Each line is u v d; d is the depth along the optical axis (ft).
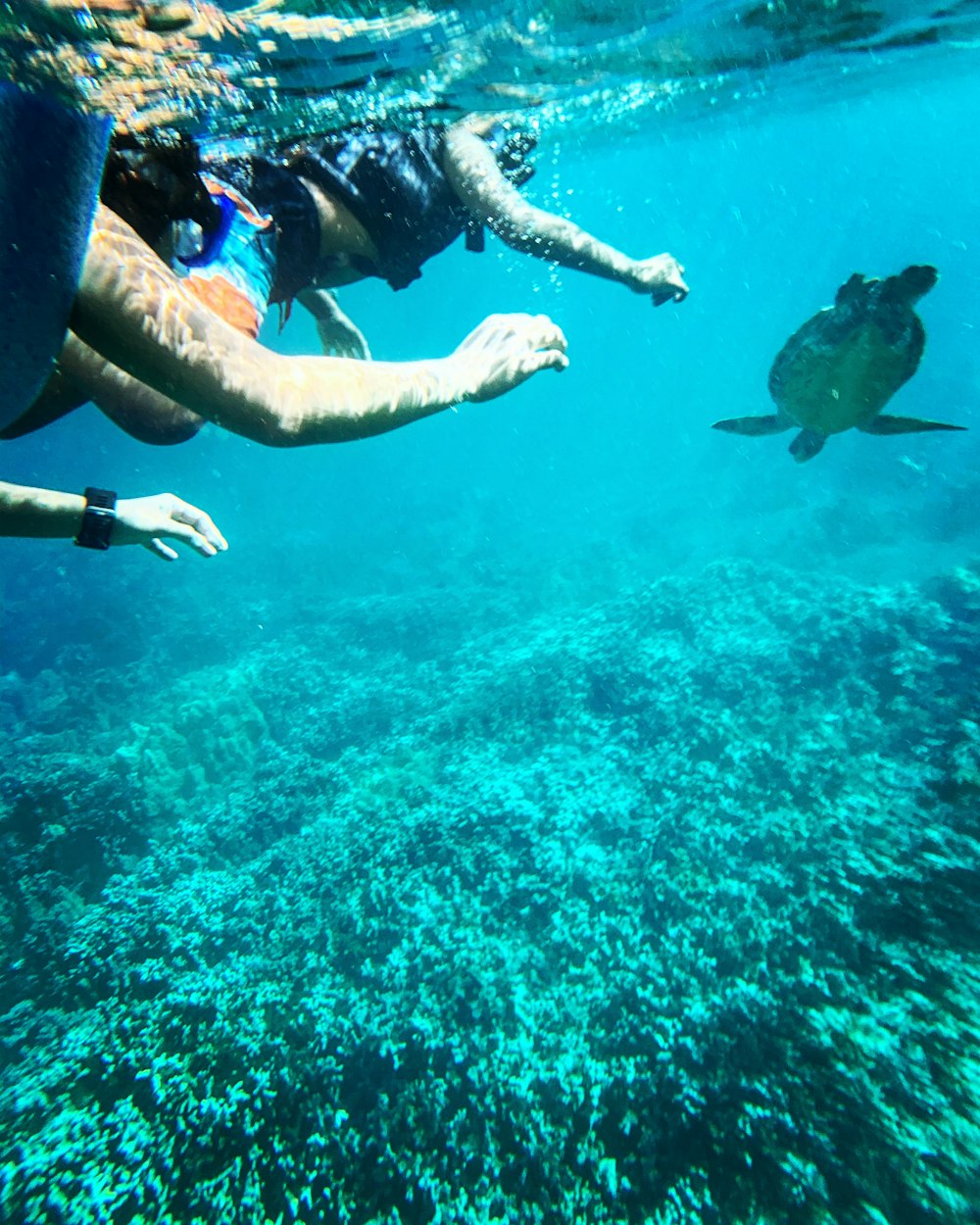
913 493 63.00
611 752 30.40
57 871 30.04
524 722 34.30
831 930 17.28
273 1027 20.30
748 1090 14.48
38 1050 22.18
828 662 31.17
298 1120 17.33
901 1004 14.47
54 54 6.96
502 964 20.51
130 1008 22.81
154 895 28.84
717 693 32.04
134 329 3.42
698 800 24.88
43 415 5.96
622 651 37.50
